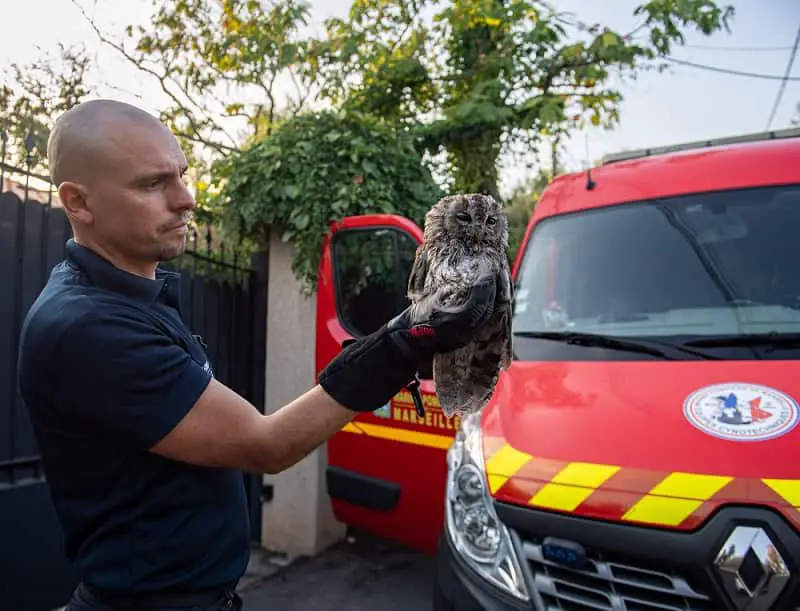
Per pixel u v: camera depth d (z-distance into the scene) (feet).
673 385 8.11
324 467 16.51
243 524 5.20
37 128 13.14
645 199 11.44
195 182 19.21
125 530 4.58
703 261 10.28
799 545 5.88
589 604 6.65
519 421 8.37
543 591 6.97
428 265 6.40
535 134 21.91
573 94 22.74
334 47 21.18
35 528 11.46
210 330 16.34
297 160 15.34
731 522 6.14
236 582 5.13
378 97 22.38
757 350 8.64
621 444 7.27
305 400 4.57
